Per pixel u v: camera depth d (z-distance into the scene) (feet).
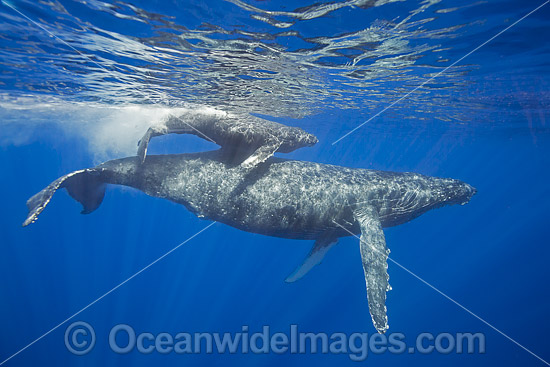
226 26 25.16
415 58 34.12
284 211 27.96
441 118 75.77
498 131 99.09
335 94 49.60
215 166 28.19
